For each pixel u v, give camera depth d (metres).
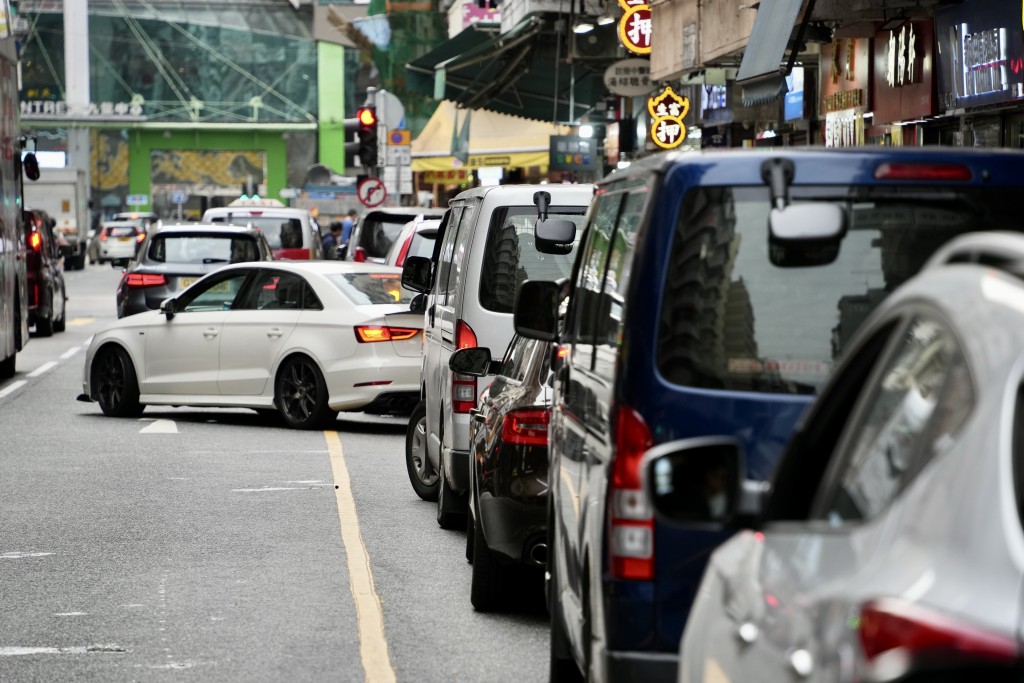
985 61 44.88
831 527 9.27
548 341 22.59
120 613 25.58
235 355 52.19
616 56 87.19
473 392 32.59
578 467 18.02
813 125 65.69
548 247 32.78
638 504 15.31
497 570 25.84
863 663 7.62
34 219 93.81
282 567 29.44
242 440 48.38
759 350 15.36
